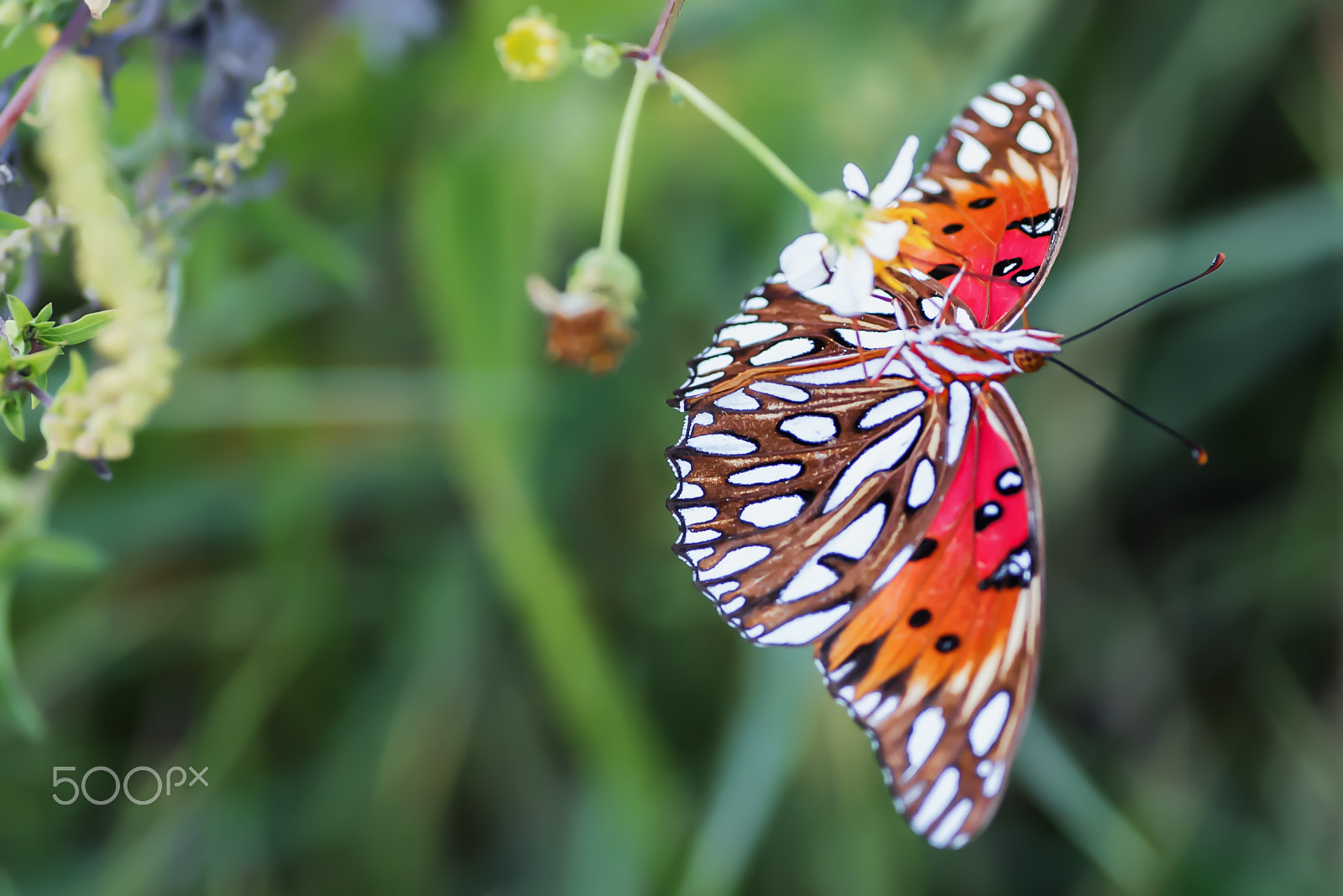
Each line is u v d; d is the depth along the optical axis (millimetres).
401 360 436
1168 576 452
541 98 423
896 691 365
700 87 432
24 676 431
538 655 425
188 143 360
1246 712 448
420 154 424
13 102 344
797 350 360
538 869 442
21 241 342
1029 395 440
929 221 354
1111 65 435
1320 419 441
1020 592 361
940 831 365
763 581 364
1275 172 439
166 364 339
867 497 362
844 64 427
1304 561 444
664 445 443
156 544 436
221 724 433
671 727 443
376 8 405
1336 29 428
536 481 427
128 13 352
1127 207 438
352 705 441
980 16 422
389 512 447
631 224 438
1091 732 452
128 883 427
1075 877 443
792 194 430
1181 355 444
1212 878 437
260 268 422
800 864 434
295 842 436
